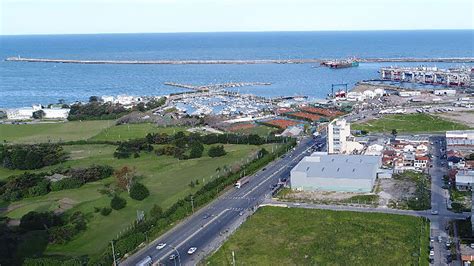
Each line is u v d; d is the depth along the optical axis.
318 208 162.12
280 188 185.38
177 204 165.00
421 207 157.50
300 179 182.38
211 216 160.88
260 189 186.00
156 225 149.88
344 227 145.00
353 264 121.75
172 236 146.12
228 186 191.12
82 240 145.50
